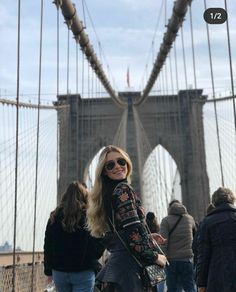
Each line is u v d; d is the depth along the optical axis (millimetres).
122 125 39469
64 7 15156
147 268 2758
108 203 2867
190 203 45438
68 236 4539
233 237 4668
